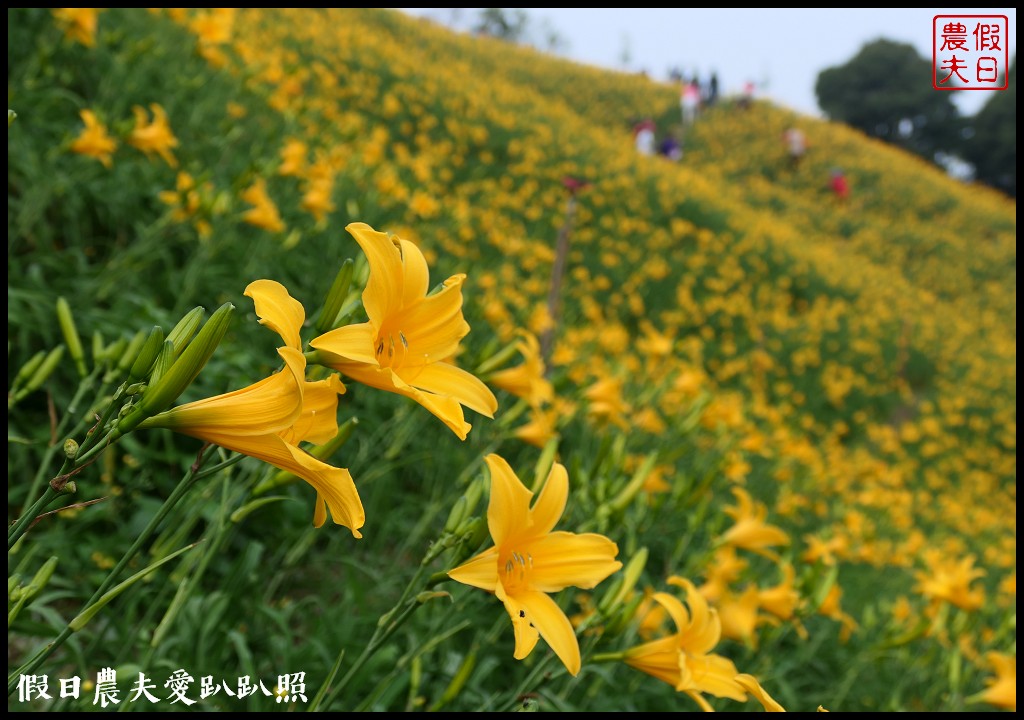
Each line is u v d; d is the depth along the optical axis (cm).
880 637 461
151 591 254
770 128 3312
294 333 100
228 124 575
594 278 1116
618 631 179
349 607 293
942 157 5234
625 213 1441
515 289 830
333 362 113
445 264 668
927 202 3008
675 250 1420
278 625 271
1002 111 4609
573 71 3309
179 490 106
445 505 378
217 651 232
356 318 130
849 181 3041
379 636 143
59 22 499
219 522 178
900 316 1769
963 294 2345
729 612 273
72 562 259
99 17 652
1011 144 4550
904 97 5053
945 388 1493
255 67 680
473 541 140
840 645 479
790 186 2864
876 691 444
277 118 758
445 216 863
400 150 970
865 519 711
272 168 430
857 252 2372
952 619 436
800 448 707
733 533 294
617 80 3419
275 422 99
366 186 695
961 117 5031
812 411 1172
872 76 5219
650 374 572
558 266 521
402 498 398
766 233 1791
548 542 144
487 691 288
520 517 137
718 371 1071
